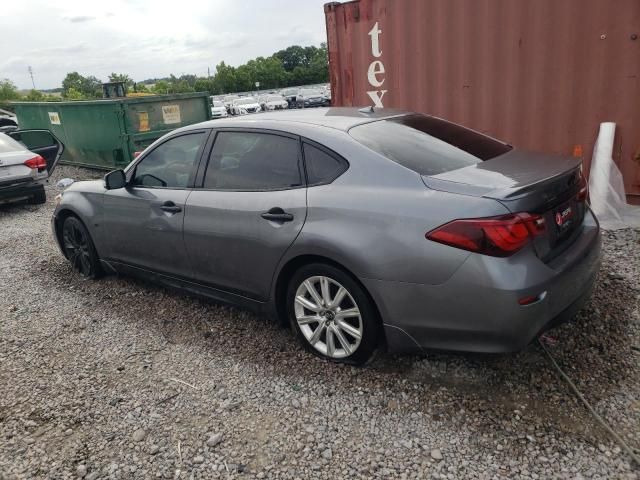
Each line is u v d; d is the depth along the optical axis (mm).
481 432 2641
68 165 13281
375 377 3146
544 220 2719
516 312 2555
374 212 2883
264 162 3488
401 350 2979
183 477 2498
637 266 4441
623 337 3396
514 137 6062
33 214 8602
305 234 3121
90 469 2588
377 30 6703
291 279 3354
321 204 3092
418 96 6598
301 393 3068
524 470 2385
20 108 14000
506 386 2980
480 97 6156
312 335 3355
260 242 3377
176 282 4180
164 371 3418
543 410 2768
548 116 5812
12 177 8594
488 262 2564
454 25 6098
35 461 2666
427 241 2699
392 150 3117
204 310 4266
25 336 4035
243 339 3748
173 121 12000
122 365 3525
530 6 5602
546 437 2572
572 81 5590
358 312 3062
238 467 2537
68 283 5098
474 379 3061
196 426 2854
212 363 3469
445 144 3359
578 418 2691
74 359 3646
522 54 5773
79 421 2961
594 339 3395
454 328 2723
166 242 4047
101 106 11391
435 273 2689
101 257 4875
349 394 3021
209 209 3670
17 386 3350
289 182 3330
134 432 2836
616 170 5488
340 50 7160
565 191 2904
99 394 3209
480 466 2430
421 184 2842
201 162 3854
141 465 2594
